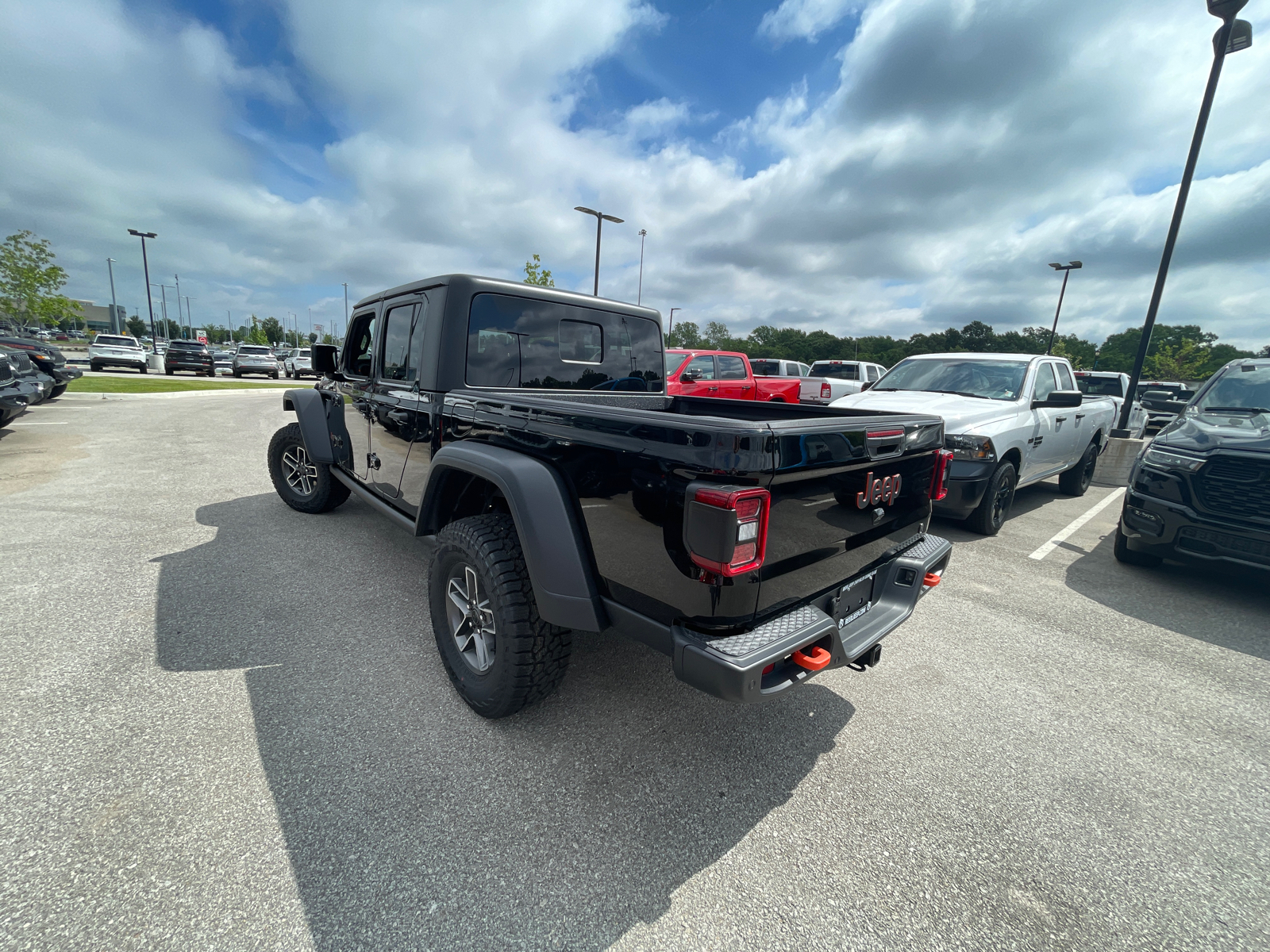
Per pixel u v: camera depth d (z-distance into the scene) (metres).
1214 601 4.11
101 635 2.95
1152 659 3.25
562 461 2.12
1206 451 4.00
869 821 2.00
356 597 3.53
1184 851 1.93
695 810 2.00
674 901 1.65
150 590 3.50
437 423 2.89
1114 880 1.80
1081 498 7.51
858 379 16.89
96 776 1.99
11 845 1.69
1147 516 4.25
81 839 1.73
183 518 4.93
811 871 1.78
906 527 2.58
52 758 2.06
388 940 1.49
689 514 1.66
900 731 2.51
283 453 5.15
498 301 3.03
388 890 1.63
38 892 1.55
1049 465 6.41
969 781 2.22
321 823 1.85
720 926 1.58
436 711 2.48
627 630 1.97
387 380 3.47
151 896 1.57
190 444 8.52
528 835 1.85
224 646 2.91
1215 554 3.92
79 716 2.31
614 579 1.99
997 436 5.12
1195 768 2.35
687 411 3.82
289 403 4.89
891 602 2.47
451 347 2.88
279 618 3.23
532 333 3.21
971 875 1.79
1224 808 2.13
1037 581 4.41
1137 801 2.15
